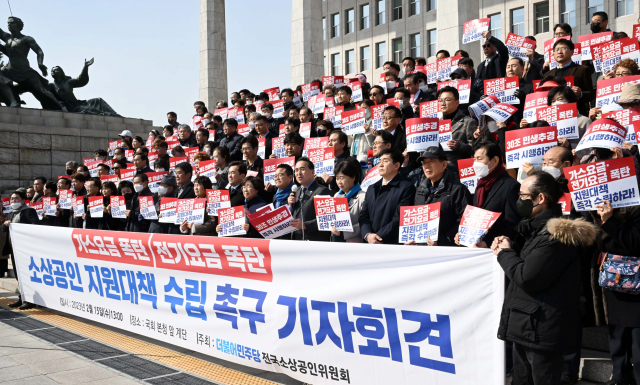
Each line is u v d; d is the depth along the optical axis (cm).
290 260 493
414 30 4338
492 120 683
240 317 537
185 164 838
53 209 1117
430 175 509
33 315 840
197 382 526
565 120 581
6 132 2267
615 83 618
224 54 2848
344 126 874
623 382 416
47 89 2583
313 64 2164
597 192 390
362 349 441
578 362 448
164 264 619
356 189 609
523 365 367
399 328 418
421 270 408
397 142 739
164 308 621
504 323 356
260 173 899
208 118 1571
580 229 329
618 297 412
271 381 527
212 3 2831
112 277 698
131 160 1512
